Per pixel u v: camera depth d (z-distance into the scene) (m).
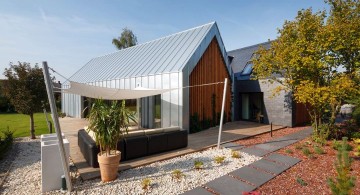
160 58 14.02
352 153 7.62
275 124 14.38
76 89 9.08
